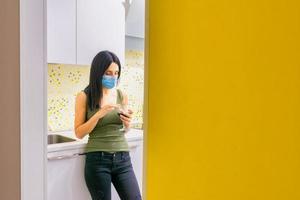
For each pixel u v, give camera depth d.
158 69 0.84
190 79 0.78
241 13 0.68
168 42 0.82
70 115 2.95
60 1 2.44
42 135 1.61
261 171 0.67
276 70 0.64
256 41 0.66
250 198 0.69
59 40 2.45
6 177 1.69
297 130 0.61
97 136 2.35
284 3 0.62
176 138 0.81
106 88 2.47
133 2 2.84
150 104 0.87
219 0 0.71
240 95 0.69
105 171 2.35
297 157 0.62
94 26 2.63
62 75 2.88
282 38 0.63
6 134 1.66
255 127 0.67
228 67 0.71
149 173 0.88
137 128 3.28
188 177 0.79
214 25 0.72
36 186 1.60
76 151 2.39
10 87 1.59
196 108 0.77
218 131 0.73
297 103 0.61
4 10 1.59
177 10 0.79
